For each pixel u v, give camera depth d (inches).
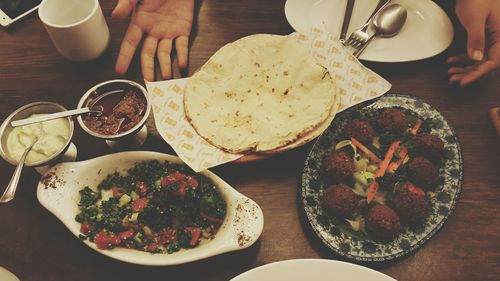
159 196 20.5
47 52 25.4
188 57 25.0
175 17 25.5
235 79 23.9
